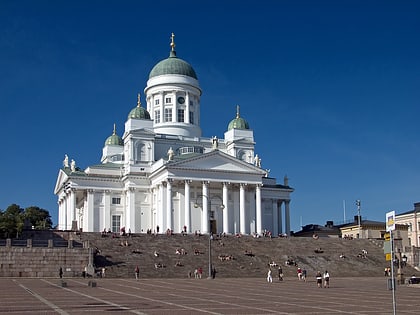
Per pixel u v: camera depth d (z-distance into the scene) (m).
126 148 141.88
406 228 145.12
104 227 134.50
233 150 148.75
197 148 146.12
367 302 47.06
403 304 45.47
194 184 131.25
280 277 84.94
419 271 106.06
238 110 154.62
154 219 134.62
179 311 38.56
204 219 127.44
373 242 120.62
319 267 103.75
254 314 36.84
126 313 37.06
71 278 83.25
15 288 61.28
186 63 159.12
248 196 136.62
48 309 39.16
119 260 93.25
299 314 37.03
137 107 144.50
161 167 128.25
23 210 189.25
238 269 97.44
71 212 133.75
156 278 87.94
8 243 85.12
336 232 154.88
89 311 38.16
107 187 136.38
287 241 115.44
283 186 149.25
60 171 149.50
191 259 98.50
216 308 40.88
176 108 154.00
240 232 131.38
